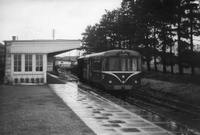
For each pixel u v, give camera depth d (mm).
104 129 11781
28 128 11805
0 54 37062
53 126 12172
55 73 57875
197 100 20156
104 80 25000
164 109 18125
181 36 35812
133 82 24906
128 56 24859
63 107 16922
